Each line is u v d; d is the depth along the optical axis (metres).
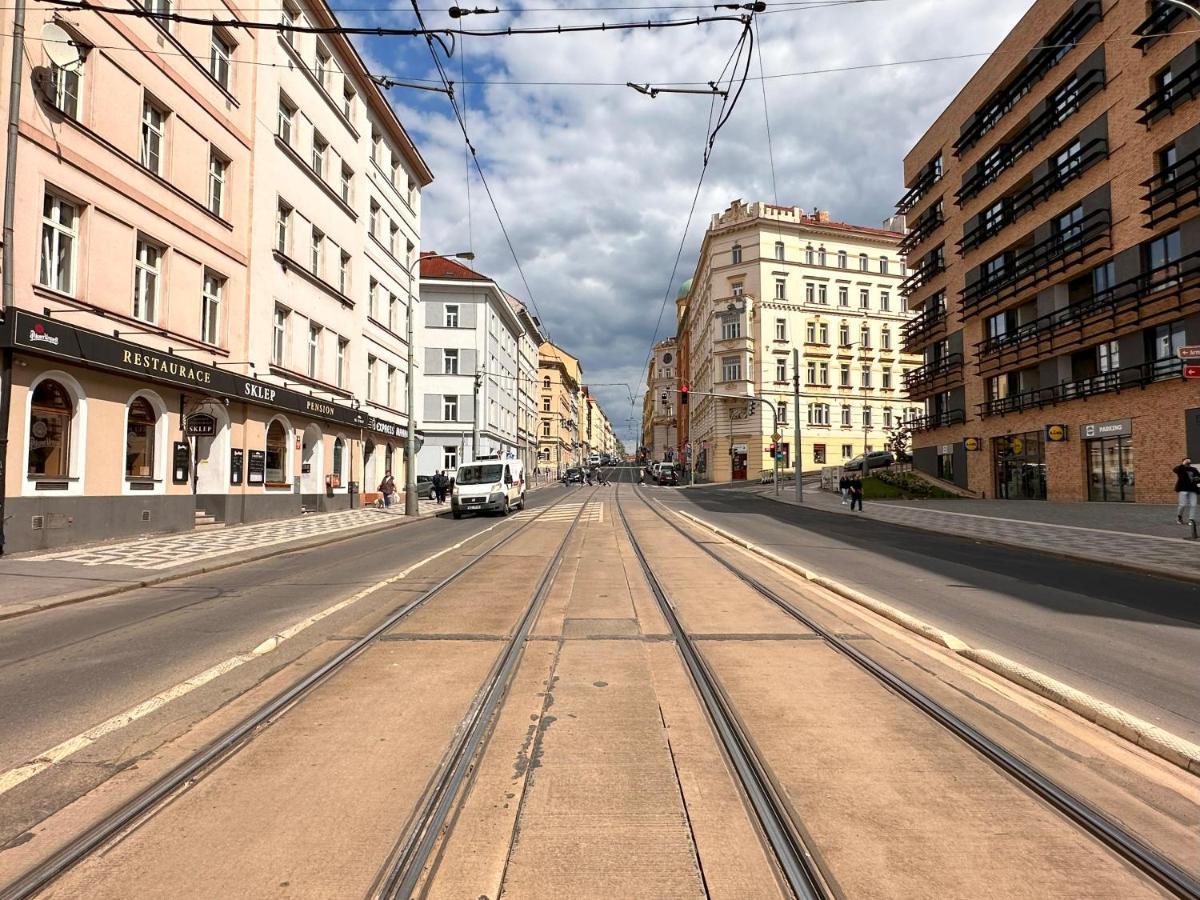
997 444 30.64
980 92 30.78
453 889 2.66
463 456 45.81
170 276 16.75
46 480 13.20
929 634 6.59
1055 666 5.79
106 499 14.57
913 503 29.55
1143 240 21.59
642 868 2.80
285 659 5.93
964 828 3.14
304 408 22.98
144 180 15.83
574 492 46.19
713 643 6.39
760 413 53.50
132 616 8.02
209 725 4.37
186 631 7.13
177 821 3.20
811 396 54.62
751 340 54.31
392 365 33.47
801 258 55.19
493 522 22.05
